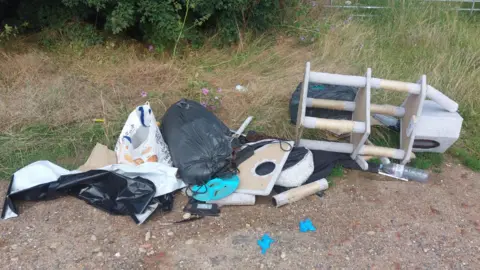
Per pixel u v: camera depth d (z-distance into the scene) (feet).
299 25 18.98
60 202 10.50
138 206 9.96
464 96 15.15
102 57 16.26
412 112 11.72
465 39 18.54
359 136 11.64
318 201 10.92
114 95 14.33
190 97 14.52
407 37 18.79
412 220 10.45
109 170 10.39
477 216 10.69
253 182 10.86
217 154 10.97
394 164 12.00
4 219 9.94
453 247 9.71
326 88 13.92
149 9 15.35
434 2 20.76
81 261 9.00
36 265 8.86
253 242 9.61
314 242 9.67
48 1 16.75
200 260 9.11
